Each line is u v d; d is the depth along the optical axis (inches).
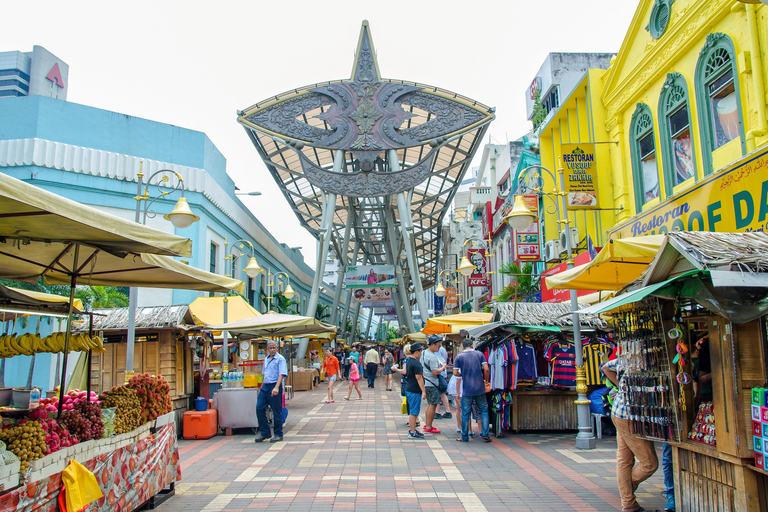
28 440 153.9
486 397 405.4
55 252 215.8
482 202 1544.0
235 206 1101.7
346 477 279.0
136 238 181.2
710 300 169.3
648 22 501.7
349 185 1126.4
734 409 165.8
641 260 264.2
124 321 427.2
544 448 356.8
